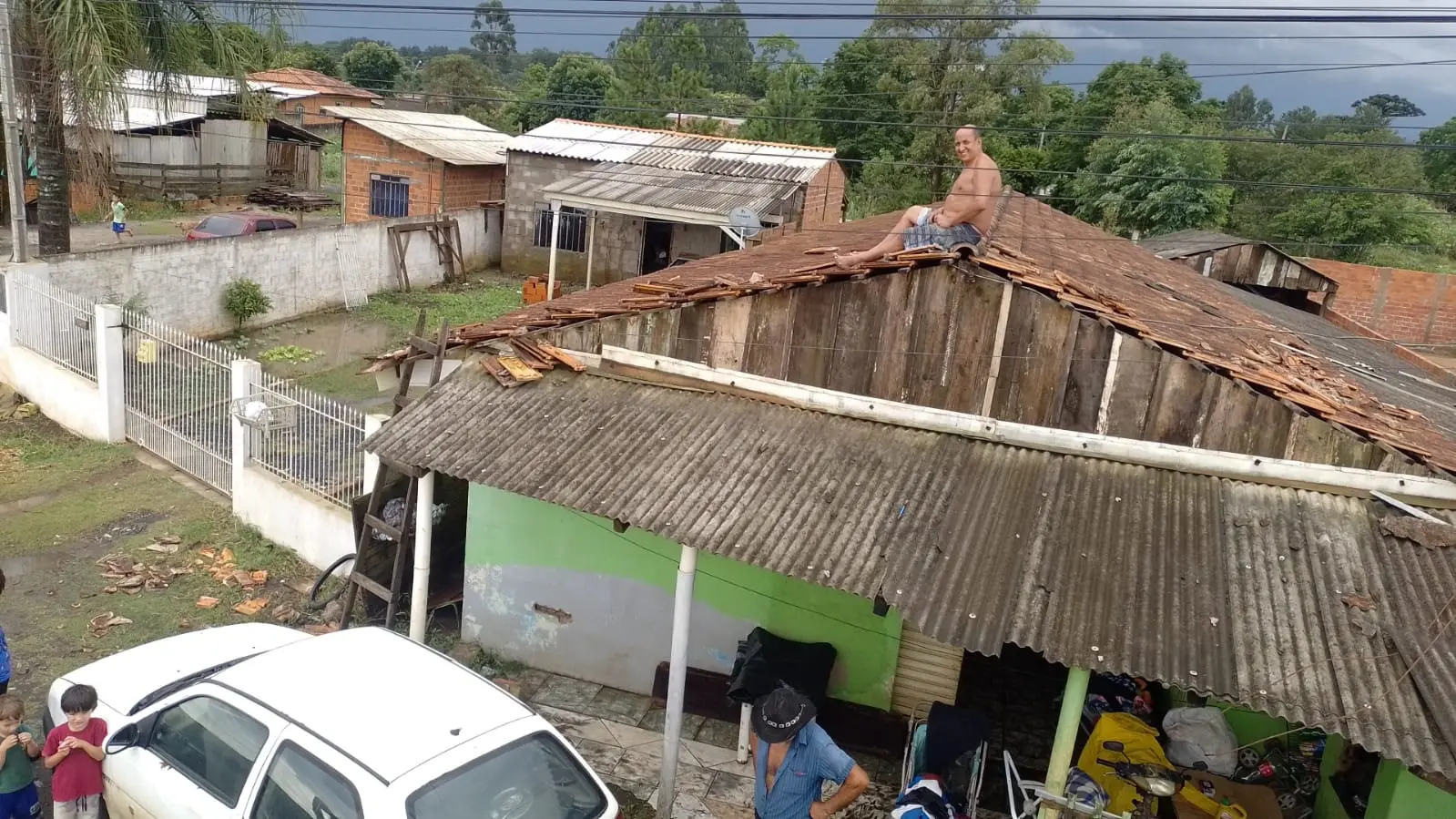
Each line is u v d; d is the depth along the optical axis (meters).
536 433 7.18
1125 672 5.02
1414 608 5.36
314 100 44.03
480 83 47.97
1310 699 4.86
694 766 7.44
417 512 7.86
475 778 4.80
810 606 7.90
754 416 7.09
